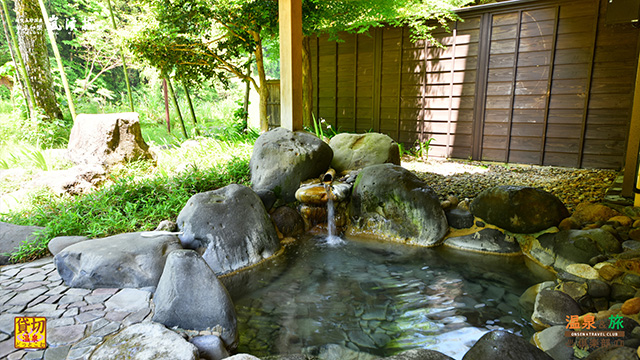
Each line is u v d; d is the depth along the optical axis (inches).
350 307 111.1
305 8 254.4
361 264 141.9
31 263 125.5
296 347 92.3
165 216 154.8
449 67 292.7
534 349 73.1
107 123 225.1
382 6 268.1
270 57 367.6
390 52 316.5
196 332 90.8
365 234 175.3
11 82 393.7
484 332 97.1
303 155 187.8
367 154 215.3
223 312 92.9
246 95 377.1
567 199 178.2
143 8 255.0
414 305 111.6
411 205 165.0
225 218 143.9
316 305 112.5
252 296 118.4
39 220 146.1
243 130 316.5
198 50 251.4
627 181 160.2
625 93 231.9
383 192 170.6
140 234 130.1
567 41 246.2
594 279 106.3
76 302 100.3
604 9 231.6
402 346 92.0
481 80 280.1
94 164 212.5
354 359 87.3
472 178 231.5
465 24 281.6
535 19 254.4
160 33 232.5
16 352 77.5
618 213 141.1
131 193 167.3
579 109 248.5
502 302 112.3
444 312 107.4
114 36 263.9
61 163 233.1
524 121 268.4
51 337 83.4
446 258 146.3
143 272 111.6
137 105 499.8
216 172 195.9
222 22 246.7
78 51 504.4
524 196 147.0
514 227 148.5
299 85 201.6
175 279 95.9
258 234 149.6
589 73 240.4
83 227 144.3
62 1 495.2
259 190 176.9
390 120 326.6
